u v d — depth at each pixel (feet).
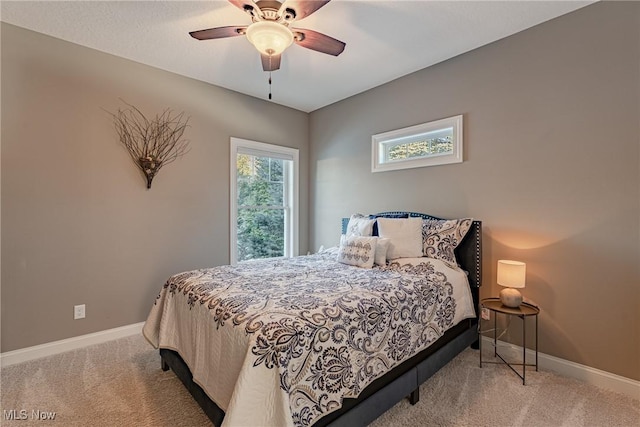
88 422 5.25
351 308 4.93
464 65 8.78
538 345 7.37
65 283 8.09
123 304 9.04
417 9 6.87
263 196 12.80
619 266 6.32
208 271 7.31
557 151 7.13
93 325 8.53
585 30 6.73
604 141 6.49
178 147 10.12
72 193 8.18
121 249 9.00
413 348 5.81
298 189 13.73
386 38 8.02
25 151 7.52
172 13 6.95
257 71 9.92
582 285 6.78
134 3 6.59
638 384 6.04
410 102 10.12
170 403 5.78
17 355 7.41
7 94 7.30
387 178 10.86
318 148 13.62
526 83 7.62
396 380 5.41
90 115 8.45
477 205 8.52
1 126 7.23
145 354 7.82
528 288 7.55
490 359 7.61
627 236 6.23
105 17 7.09
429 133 9.70
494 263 8.18
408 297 5.93
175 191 10.07
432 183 9.55
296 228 13.64
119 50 8.59
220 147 11.14
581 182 6.80
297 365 3.95
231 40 8.14
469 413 5.52
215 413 4.51
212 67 9.65
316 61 9.28
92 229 8.50
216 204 11.04
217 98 11.05
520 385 6.44
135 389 6.22
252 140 12.06
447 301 6.90
